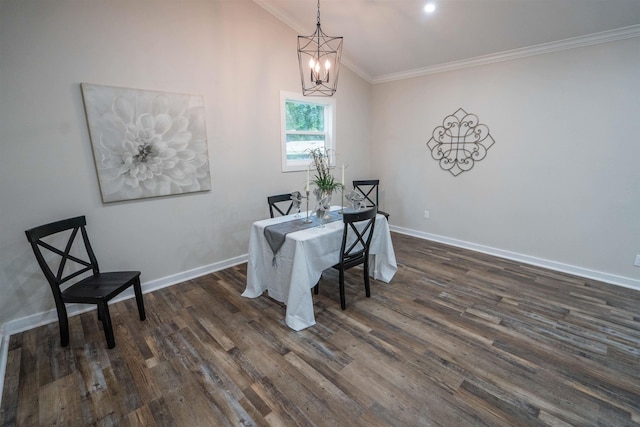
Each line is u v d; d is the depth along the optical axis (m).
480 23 3.17
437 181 4.47
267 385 1.86
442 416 1.63
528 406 1.69
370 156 5.30
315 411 1.67
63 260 2.32
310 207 4.46
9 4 2.16
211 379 1.91
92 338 2.33
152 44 2.81
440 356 2.10
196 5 3.04
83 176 2.60
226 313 2.67
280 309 2.73
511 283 3.19
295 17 3.70
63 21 2.37
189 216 3.28
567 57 3.15
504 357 2.08
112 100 2.64
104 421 1.63
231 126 3.46
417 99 4.51
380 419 1.62
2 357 2.07
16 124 2.28
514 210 3.76
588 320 2.50
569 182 3.31
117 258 2.88
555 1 2.71
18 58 2.23
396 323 2.49
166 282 3.20
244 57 3.46
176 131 3.04
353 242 2.84
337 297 2.94
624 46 2.83
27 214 2.40
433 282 3.23
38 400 1.76
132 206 2.90
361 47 4.14
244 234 3.77
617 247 3.11
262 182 3.84
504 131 3.70
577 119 3.18
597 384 1.84
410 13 3.26
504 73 3.60
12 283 2.39
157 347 2.22
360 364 2.03
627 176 2.97
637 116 2.85
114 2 2.58
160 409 1.70
